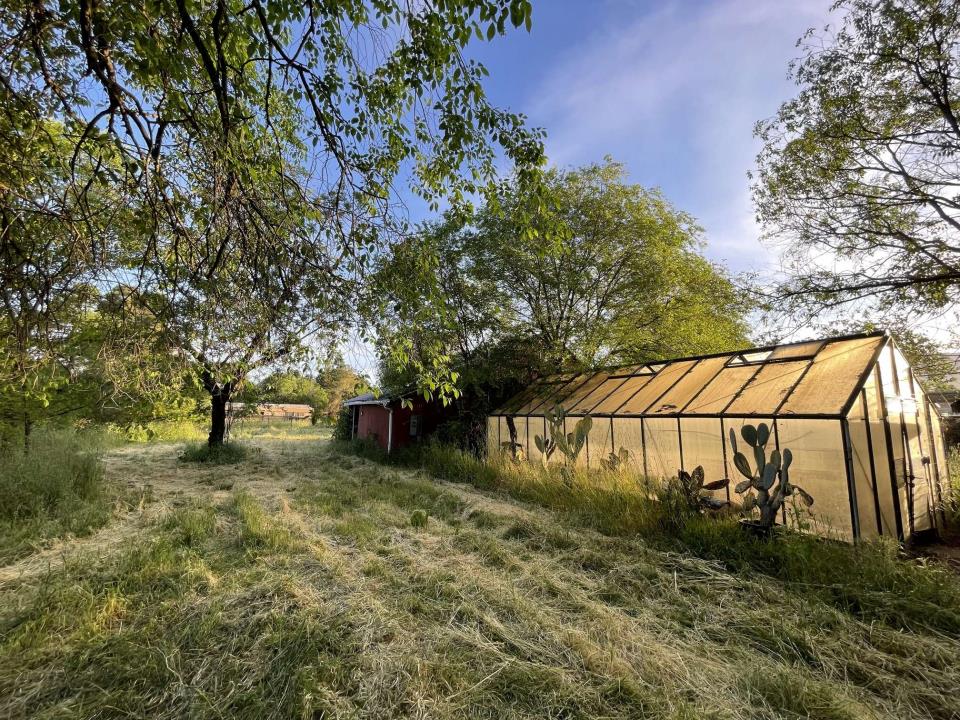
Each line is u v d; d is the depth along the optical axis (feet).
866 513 18.39
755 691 9.29
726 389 25.72
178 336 11.96
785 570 15.28
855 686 9.70
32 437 28.07
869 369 20.34
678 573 15.78
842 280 32.53
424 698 8.91
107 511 21.76
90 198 10.78
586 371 40.78
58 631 10.82
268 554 16.67
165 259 12.56
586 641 11.01
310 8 10.25
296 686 8.92
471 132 12.60
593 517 22.13
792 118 32.91
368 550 17.69
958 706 8.95
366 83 12.62
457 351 45.83
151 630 10.89
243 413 47.93
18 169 9.53
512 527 20.72
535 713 8.65
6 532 17.54
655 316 45.39
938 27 26.68
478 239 45.11
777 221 35.04
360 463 45.78
